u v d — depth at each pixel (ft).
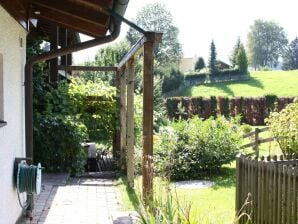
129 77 27.22
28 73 18.85
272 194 17.47
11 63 16.03
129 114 26.48
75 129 30.78
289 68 261.44
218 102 101.35
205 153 31.99
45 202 21.74
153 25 191.93
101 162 38.45
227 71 168.66
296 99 39.17
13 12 15.84
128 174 25.55
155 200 12.04
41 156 30.09
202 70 180.86
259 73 176.55
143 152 19.35
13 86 16.46
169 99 100.68
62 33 36.45
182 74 154.81
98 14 16.66
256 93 147.54
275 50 273.13
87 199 22.62
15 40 16.80
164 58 183.83
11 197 15.98
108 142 39.19
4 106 14.87
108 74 74.08
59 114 32.76
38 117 30.42
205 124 34.22
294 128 35.83
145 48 19.04
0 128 13.96
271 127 37.27
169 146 30.76
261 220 18.17
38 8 20.22
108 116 36.45
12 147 16.21
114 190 25.18
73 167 30.81
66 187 25.80
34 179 16.48
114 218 17.16
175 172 30.86
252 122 100.01
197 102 101.60
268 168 17.66
